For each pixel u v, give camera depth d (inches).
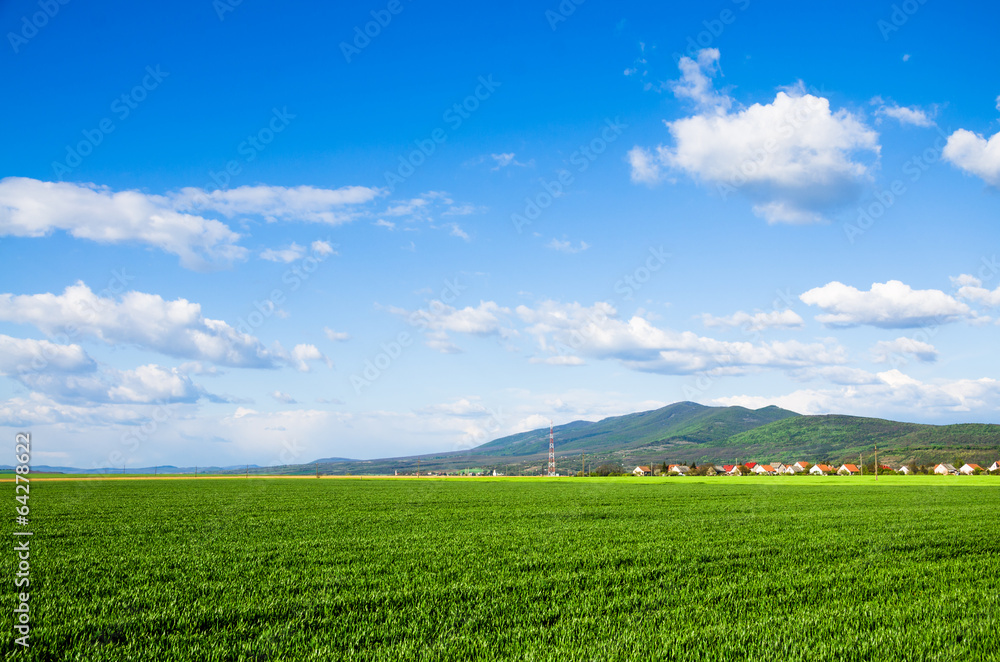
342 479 4872.0
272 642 414.3
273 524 1197.1
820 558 772.0
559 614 492.4
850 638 424.2
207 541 934.4
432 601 531.5
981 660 388.8
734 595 558.3
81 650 397.1
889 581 621.9
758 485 3366.1
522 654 393.1
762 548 844.0
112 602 519.8
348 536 1000.2
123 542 925.2
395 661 380.8
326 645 409.4
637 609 510.3
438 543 903.1
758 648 403.5
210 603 520.7
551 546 866.1
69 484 3378.4
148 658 384.5
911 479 4264.3
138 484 3459.6
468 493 2480.3
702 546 864.9
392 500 2000.5
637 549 833.5
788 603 533.3
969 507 1689.2
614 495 2316.7
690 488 2970.0
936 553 818.2
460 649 401.1
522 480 4601.4
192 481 4148.6
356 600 530.0
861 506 1727.4
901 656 395.9
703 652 397.7
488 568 687.1
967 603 526.9
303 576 643.5
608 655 389.1
